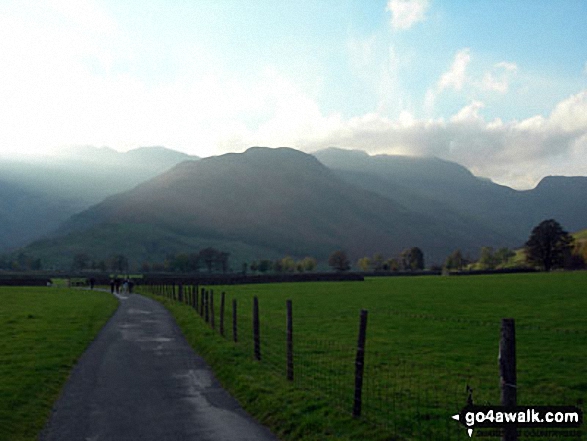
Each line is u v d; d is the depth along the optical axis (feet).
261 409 46.29
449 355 76.13
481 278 379.14
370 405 47.57
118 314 144.77
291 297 211.82
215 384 58.18
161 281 341.21
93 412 46.96
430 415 44.68
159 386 57.21
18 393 50.98
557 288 239.50
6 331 99.76
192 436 40.29
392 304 172.76
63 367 66.13
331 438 37.73
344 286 306.35
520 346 85.46
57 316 131.75
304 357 72.95
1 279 353.31
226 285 335.06
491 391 53.67
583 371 65.77
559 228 577.84
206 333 95.14
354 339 92.84
